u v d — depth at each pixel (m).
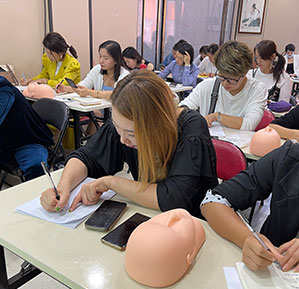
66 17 4.12
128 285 0.63
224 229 0.80
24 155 1.90
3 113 1.77
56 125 2.05
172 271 0.62
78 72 3.49
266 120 2.19
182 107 1.07
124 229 0.80
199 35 6.88
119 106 0.82
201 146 0.97
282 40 7.26
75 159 1.13
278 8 7.12
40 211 0.90
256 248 0.68
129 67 3.93
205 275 0.67
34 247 0.74
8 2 3.53
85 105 2.52
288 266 0.69
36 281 1.52
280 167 0.86
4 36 3.59
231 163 1.42
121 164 1.20
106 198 1.00
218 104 2.10
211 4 6.88
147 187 0.94
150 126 0.82
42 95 2.68
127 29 5.15
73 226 0.83
